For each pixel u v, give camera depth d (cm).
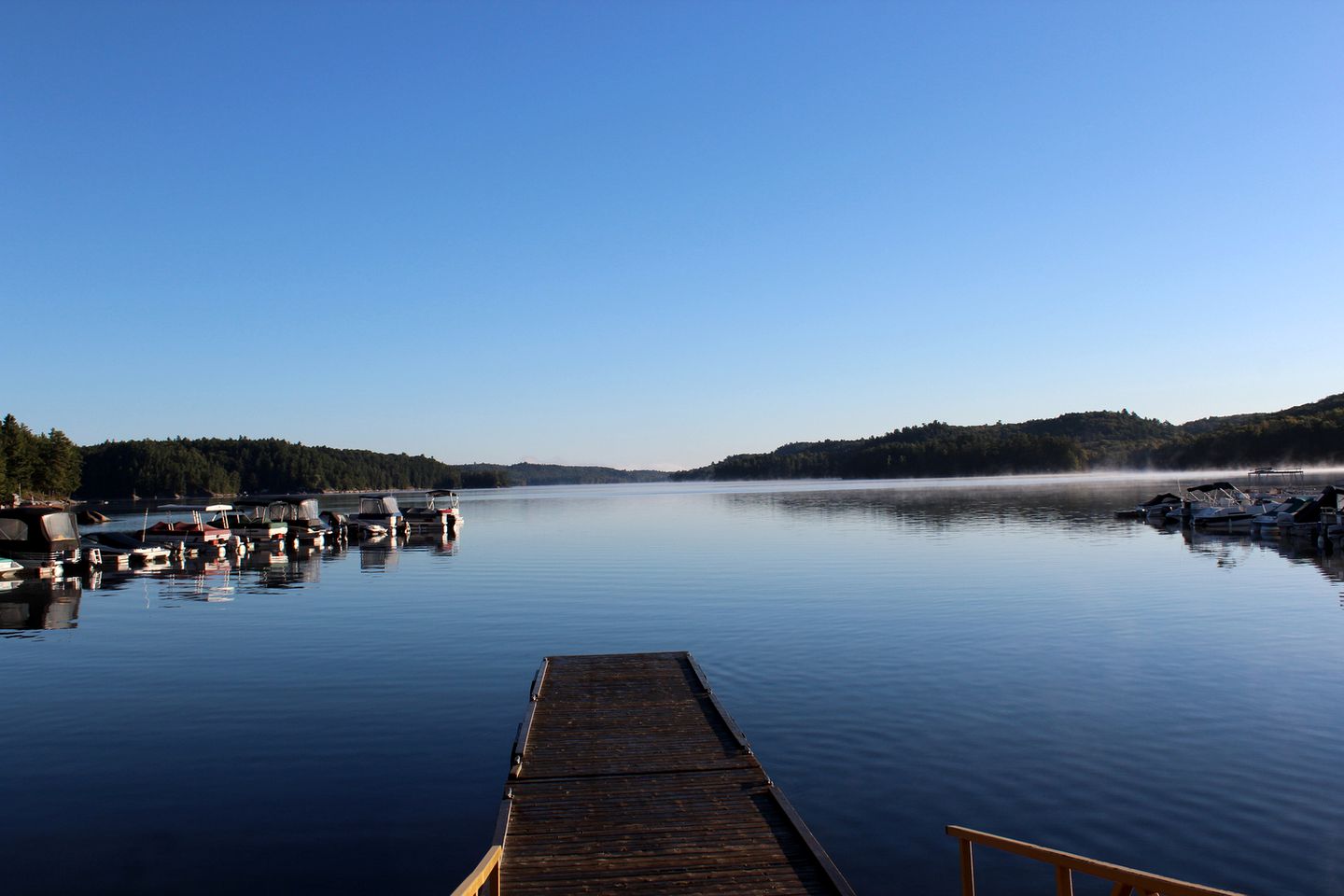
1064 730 1242
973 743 1194
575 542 4644
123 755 1191
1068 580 2727
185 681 1589
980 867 860
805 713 1329
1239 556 3350
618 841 821
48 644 1966
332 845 921
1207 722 1269
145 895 823
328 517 5634
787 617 2148
